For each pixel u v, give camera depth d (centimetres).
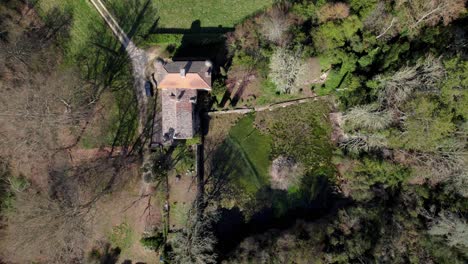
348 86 5594
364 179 5559
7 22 5759
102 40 5844
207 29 5734
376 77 5219
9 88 5731
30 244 5581
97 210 5816
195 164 5784
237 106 5881
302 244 5306
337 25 5169
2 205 5734
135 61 5822
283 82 5622
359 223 5444
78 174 5862
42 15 5856
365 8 5084
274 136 5928
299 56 5438
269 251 5350
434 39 5147
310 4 5331
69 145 5884
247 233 5794
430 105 4628
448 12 4994
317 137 5959
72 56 5881
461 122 4762
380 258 5300
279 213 5881
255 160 5903
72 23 5850
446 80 4603
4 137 5741
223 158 5897
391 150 5419
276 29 5475
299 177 5912
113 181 5844
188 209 5728
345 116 5562
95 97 5872
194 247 5347
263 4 5703
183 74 5275
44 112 5716
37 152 5834
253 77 5825
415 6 5041
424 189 5444
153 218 5775
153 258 5762
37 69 5828
